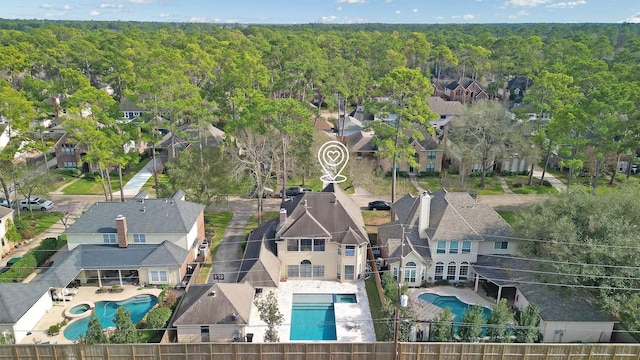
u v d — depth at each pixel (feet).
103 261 140.67
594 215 120.06
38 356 102.53
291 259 144.56
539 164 261.24
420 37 500.74
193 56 313.12
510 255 141.69
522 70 416.46
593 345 102.47
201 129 219.41
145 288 141.28
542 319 115.24
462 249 142.61
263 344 103.19
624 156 242.58
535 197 215.51
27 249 164.45
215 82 314.96
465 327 111.14
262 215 193.67
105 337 108.68
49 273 134.00
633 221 121.39
